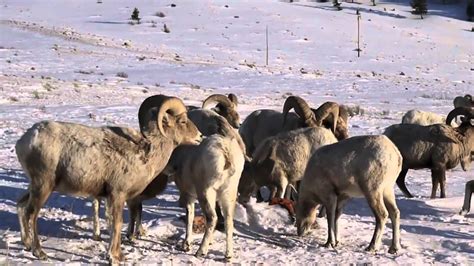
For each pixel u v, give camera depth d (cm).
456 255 1492
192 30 10900
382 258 1448
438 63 9600
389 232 1675
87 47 8656
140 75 6612
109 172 1358
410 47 10762
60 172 1330
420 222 1828
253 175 1797
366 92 6238
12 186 2116
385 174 1485
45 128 1332
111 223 1362
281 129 2191
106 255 1361
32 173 1327
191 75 6775
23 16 11462
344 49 10119
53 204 1853
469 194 1948
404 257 1456
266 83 6488
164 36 10350
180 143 1468
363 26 12219
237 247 1508
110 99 4822
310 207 1603
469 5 14662
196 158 1420
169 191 2148
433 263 1437
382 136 1517
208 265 1369
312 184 1566
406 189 2239
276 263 1398
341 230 1677
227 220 1411
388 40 11188
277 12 12631
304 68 8356
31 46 8369
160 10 12425
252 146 2305
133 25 11156
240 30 11031
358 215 1902
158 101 1522
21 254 1366
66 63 7206
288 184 1819
